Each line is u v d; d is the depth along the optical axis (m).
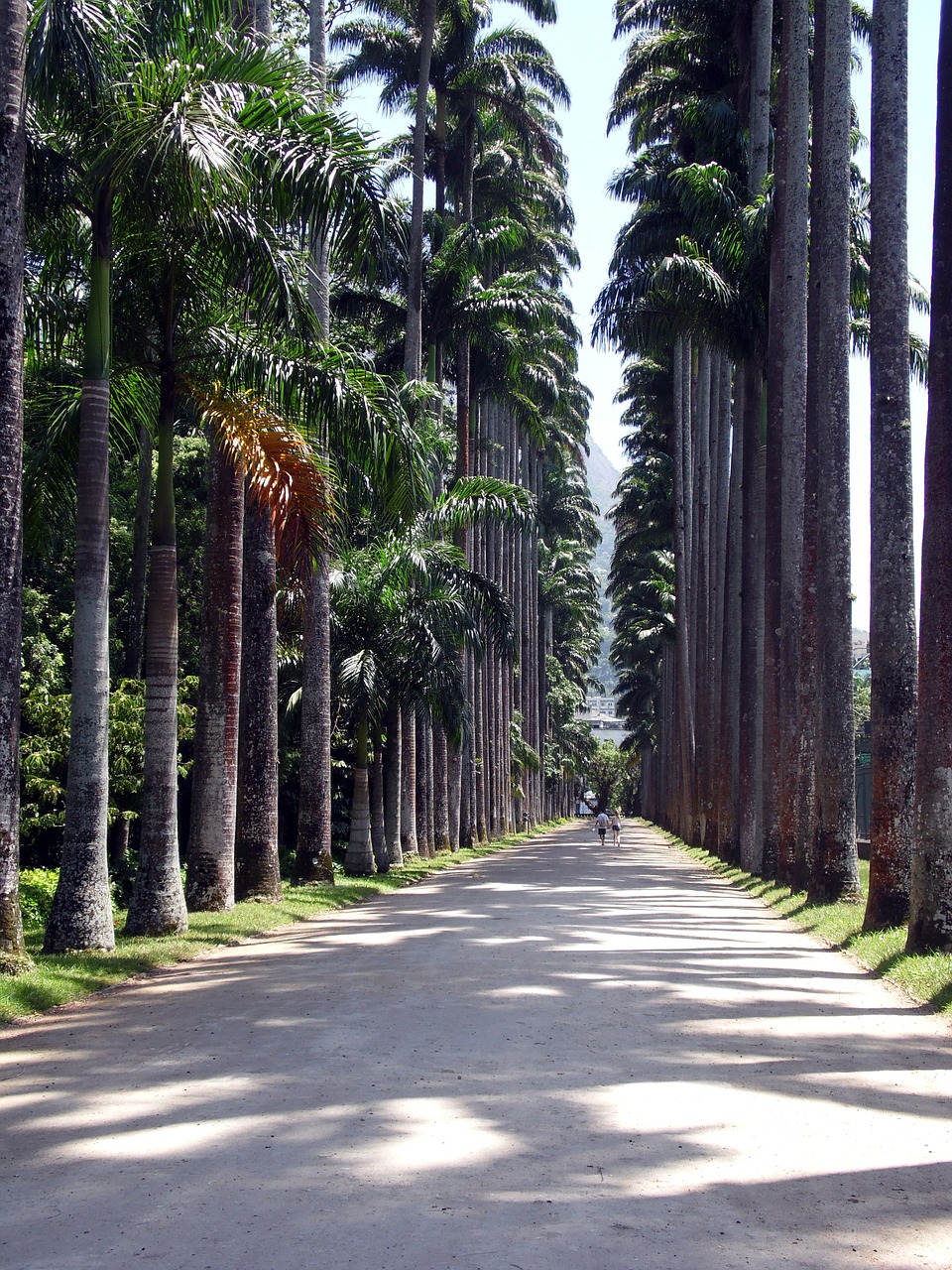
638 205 30.95
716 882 25.98
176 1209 4.65
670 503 51.47
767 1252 4.23
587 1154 5.36
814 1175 5.11
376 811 28.95
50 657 24.52
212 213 13.72
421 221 33.00
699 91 32.97
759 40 29.28
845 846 18.00
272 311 14.93
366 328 34.62
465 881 25.62
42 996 9.62
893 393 14.78
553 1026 8.36
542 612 78.12
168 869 14.10
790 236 23.22
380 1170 5.12
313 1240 4.30
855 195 28.11
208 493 17.11
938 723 11.88
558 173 43.44
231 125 12.87
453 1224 4.46
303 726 23.19
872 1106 6.29
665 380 49.56
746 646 28.69
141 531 26.34
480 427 48.75
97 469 12.73
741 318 26.50
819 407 18.81
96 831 12.41
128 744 22.84
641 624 66.00
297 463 14.98
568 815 132.50
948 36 12.19
